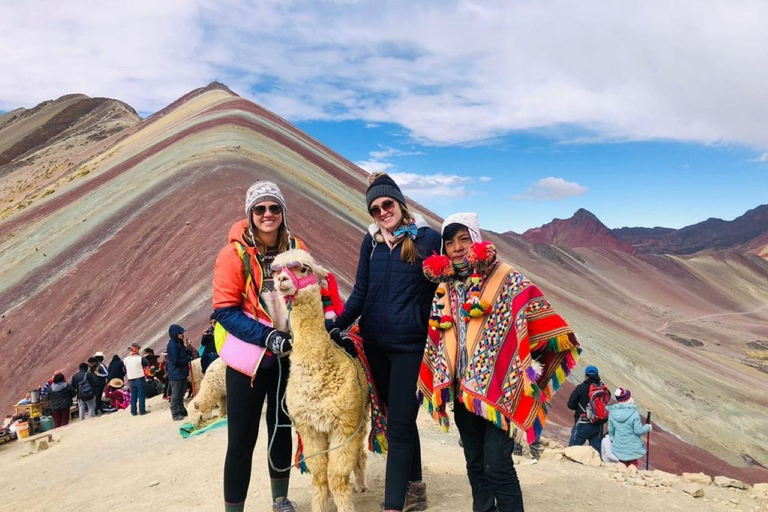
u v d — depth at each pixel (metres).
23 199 91.00
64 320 34.88
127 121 164.38
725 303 196.75
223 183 45.00
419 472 4.67
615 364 54.69
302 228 38.91
